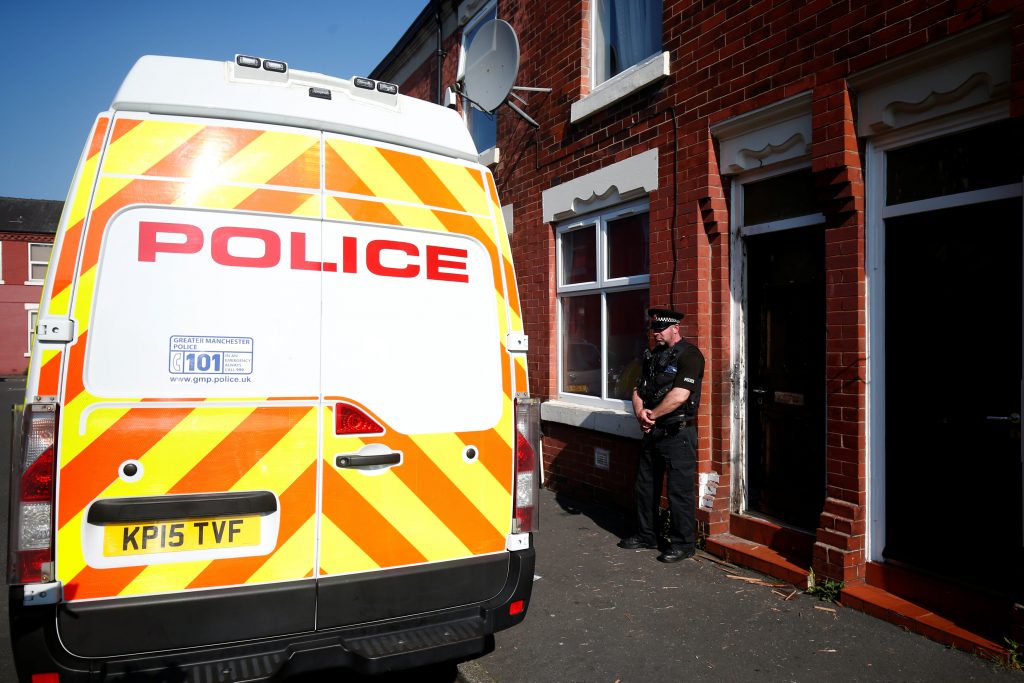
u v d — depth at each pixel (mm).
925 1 3916
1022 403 3496
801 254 5047
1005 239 3768
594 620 4297
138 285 2637
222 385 2730
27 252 29984
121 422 2574
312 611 2822
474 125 9766
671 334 5359
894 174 4328
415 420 3078
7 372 29609
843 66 4371
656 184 5969
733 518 5418
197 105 2809
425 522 3084
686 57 5652
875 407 4371
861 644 3818
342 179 3008
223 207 2781
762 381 5344
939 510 4062
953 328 4008
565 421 7203
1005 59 3648
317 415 2875
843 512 4410
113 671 2523
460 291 3258
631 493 6414
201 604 2643
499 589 3246
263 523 2770
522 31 8172
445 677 3748
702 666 3691
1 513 7512
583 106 6844
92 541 2521
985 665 3504
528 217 8039
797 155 4879
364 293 3010
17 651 2424
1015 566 3555
